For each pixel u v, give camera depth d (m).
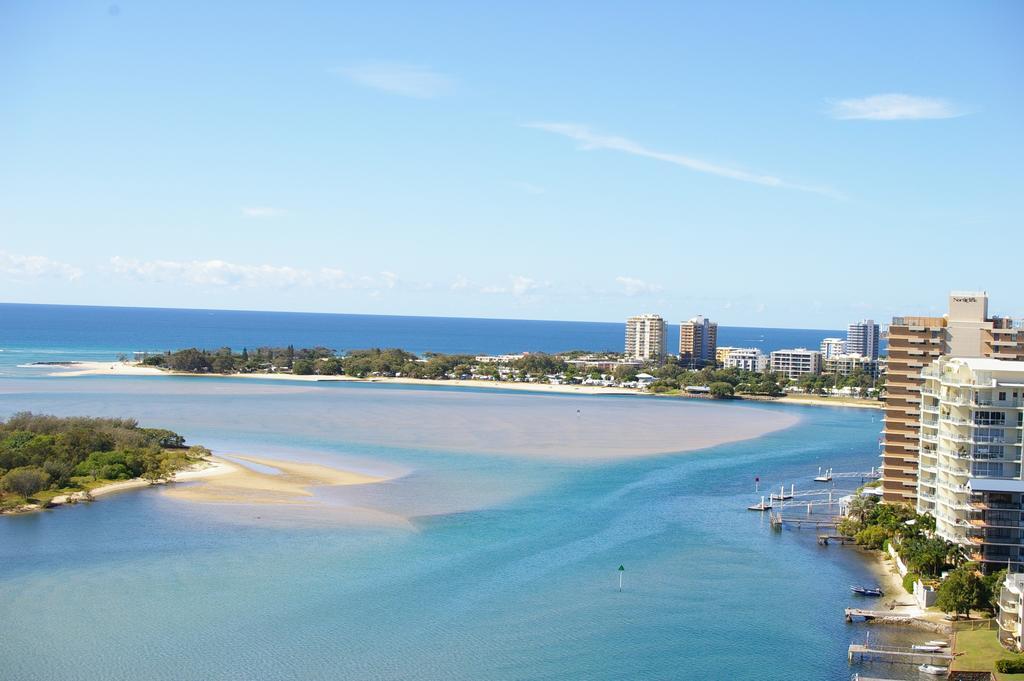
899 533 154.88
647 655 107.44
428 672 101.06
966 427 141.88
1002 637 107.81
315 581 129.88
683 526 170.88
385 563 139.62
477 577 134.38
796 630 116.56
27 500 171.88
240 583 128.00
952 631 114.19
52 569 132.62
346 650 106.25
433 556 144.25
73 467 196.62
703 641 112.19
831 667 105.12
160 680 97.38
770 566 145.25
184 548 144.50
